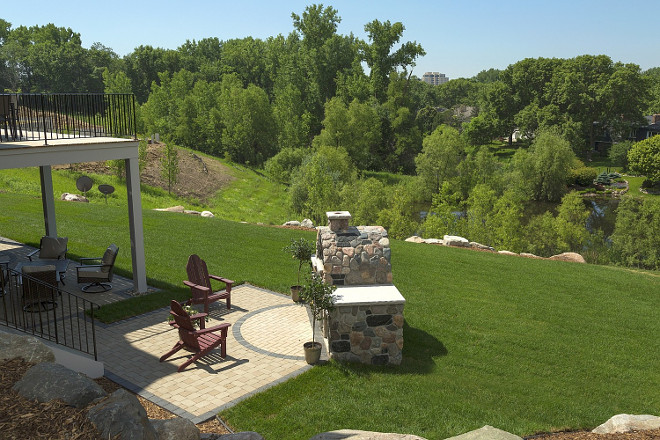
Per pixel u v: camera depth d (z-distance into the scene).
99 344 9.76
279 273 15.10
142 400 7.80
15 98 11.73
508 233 35.53
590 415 8.59
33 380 5.64
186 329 9.16
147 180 44.88
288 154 59.66
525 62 87.00
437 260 17.98
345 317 9.52
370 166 72.94
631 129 84.69
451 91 139.88
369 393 8.57
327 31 86.94
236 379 8.66
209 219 22.64
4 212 20.97
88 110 13.02
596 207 55.06
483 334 11.74
